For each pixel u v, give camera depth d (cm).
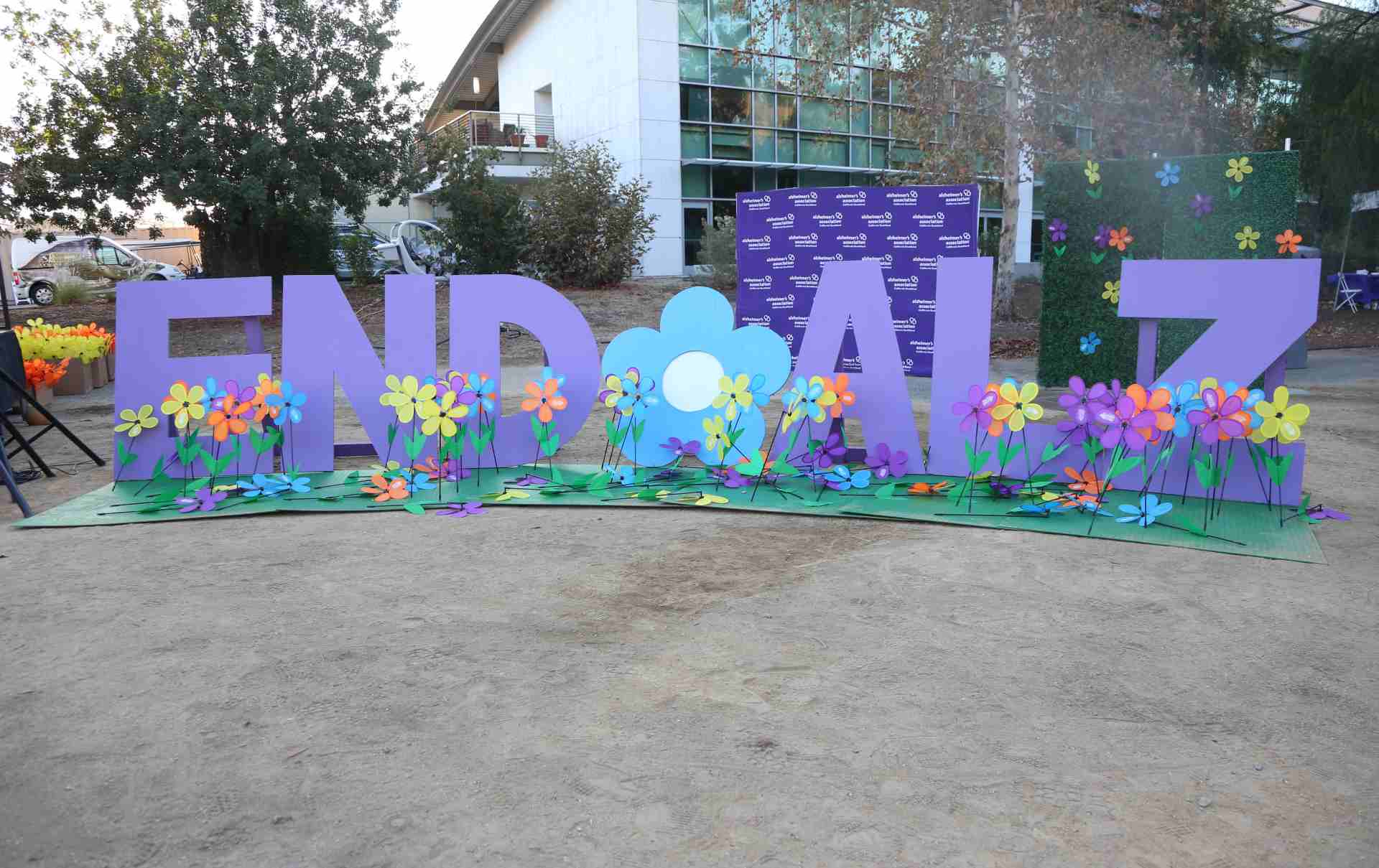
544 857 199
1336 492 516
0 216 1609
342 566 405
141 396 556
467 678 290
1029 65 1447
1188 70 1844
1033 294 2003
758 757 240
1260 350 469
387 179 1848
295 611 350
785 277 666
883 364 548
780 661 301
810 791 224
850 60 1628
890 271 643
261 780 232
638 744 248
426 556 419
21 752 247
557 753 243
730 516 486
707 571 394
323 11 1723
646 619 339
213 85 1619
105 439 746
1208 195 835
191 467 562
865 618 338
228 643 320
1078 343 921
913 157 2233
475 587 377
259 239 1866
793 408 547
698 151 2359
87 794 227
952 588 369
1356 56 1731
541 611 348
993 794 223
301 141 1650
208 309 557
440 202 1952
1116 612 341
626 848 202
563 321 568
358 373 566
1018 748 245
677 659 303
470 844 204
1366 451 629
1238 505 479
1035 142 1483
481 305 568
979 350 530
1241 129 1934
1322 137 1827
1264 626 326
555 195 1938
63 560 419
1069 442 512
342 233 2089
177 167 1584
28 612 352
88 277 2169
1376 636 317
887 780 229
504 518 486
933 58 1448
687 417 571
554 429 574
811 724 258
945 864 196
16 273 2141
